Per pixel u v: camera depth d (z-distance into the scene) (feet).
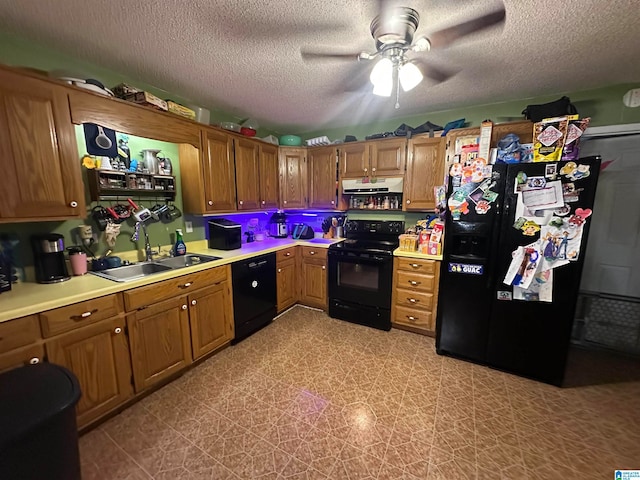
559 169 6.04
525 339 6.79
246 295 8.56
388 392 6.34
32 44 5.38
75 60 5.96
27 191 4.82
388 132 9.86
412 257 8.59
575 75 6.81
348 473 4.43
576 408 5.86
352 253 9.51
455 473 4.43
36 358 4.41
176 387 6.50
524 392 6.36
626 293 8.18
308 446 4.92
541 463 4.60
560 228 6.16
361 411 5.76
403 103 8.80
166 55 5.84
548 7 4.34
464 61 6.10
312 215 12.50
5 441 2.71
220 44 5.42
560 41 5.29
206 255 8.25
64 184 5.24
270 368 7.23
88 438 5.08
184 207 8.42
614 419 5.56
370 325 9.57
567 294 6.27
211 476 4.38
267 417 5.60
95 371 5.15
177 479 4.34
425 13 4.54
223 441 5.03
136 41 5.32
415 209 9.49
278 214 11.96
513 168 6.44
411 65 4.98
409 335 9.00
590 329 8.52
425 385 6.59
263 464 4.58
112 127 5.79
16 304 4.35
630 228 7.96
